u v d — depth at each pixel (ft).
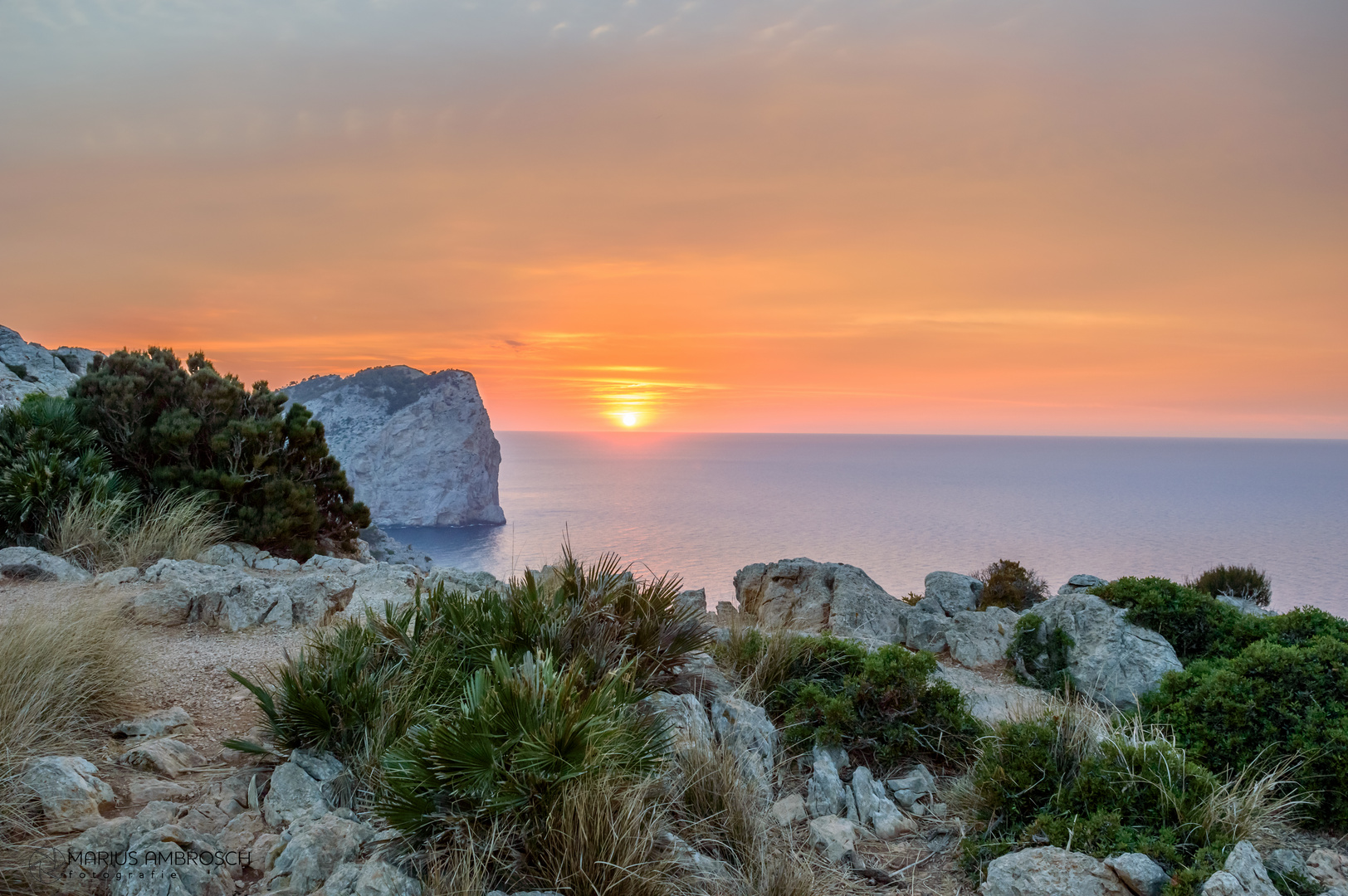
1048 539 483.10
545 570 22.88
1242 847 12.54
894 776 18.54
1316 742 16.35
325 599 25.59
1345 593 277.03
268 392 45.68
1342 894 12.53
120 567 30.37
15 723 13.50
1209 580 55.42
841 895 13.43
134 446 38.99
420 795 12.44
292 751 14.88
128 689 17.26
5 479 31.65
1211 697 18.16
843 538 445.78
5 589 25.58
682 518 520.83
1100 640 25.98
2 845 10.92
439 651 18.01
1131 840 13.58
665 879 12.00
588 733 12.92
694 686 20.90
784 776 18.19
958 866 14.69
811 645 23.02
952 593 34.04
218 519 37.99
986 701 23.80
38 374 63.41
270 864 11.75
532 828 12.40
